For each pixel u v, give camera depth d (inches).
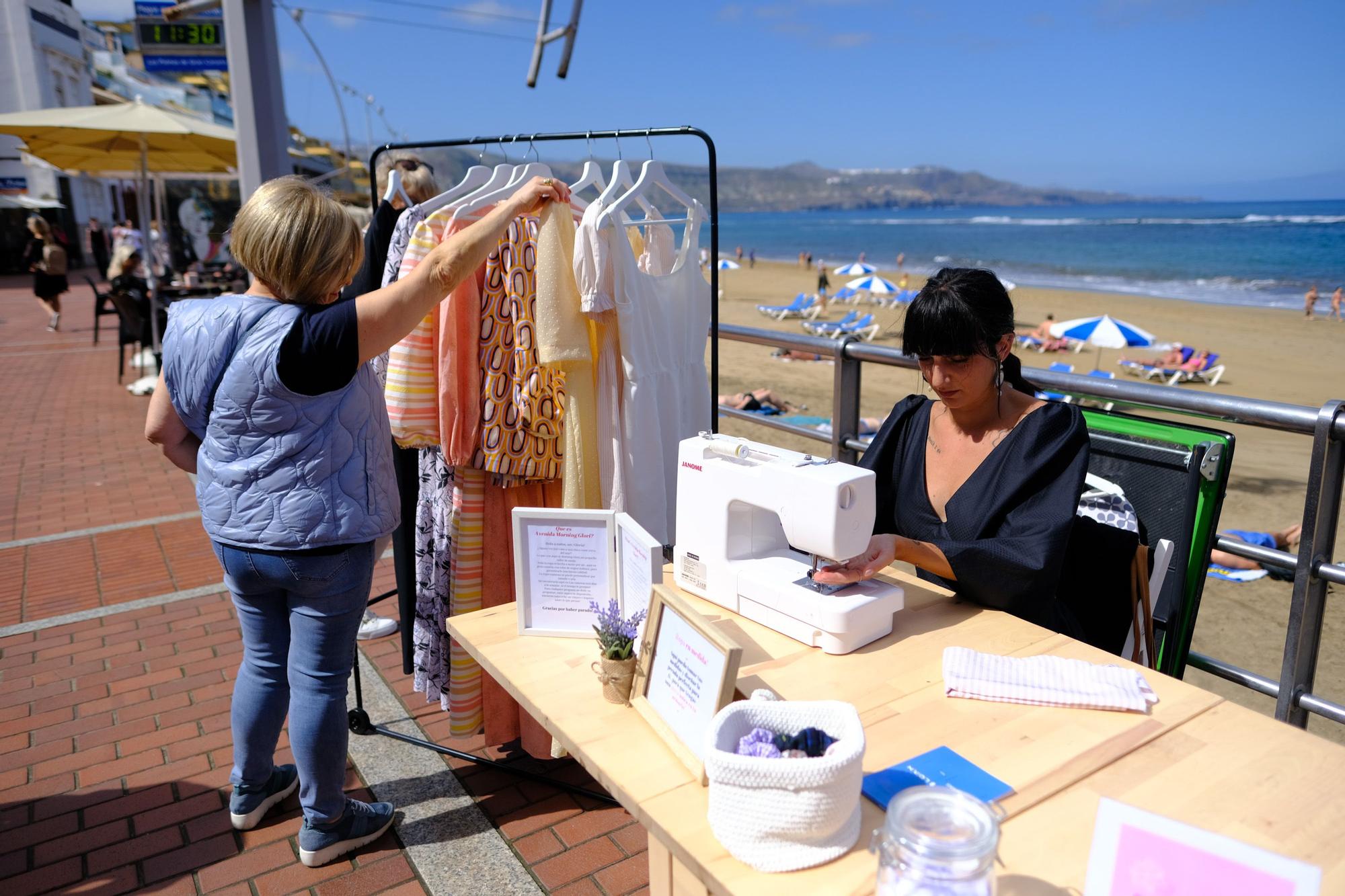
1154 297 1289.4
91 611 178.9
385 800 116.0
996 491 86.0
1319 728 157.8
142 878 102.5
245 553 89.6
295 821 112.3
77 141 367.2
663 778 58.5
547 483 114.2
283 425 84.7
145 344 443.8
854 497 71.7
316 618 93.6
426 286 84.4
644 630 67.7
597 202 102.7
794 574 79.3
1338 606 209.5
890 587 76.6
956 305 82.4
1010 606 81.5
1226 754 58.3
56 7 1210.6
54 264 629.6
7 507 249.3
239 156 252.4
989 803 53.2
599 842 107.2
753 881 48.2
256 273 83.9
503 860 104.2
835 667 71.2
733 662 57.6
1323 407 81.4
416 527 119.0
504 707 117.7
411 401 105.3
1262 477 338.6
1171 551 90.5
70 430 341.7
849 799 49.3
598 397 108.2
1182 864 43.6
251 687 102.2
